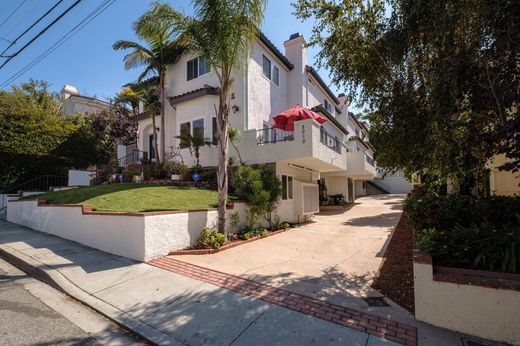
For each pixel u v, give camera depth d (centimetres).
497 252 409
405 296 469
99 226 786
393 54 564
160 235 709
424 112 540
